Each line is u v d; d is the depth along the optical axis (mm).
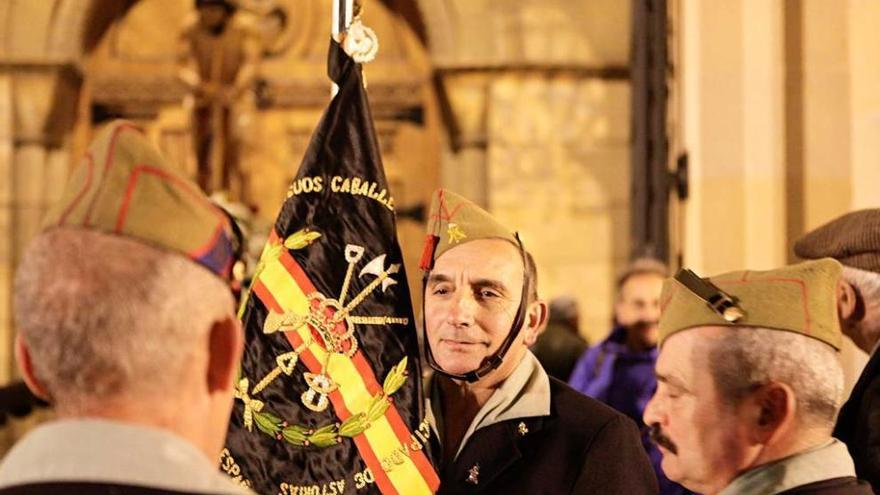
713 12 3986
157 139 9023
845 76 3895
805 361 1616
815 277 1664
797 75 3912
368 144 2041
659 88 4633
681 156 4203
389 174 9008
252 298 1987
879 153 3861
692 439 1638
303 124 9000
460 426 2113
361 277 1994
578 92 8734
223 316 1289
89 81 9000
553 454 2047
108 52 9031
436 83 8836
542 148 8727
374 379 1970
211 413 1285
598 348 3705
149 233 1263
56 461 1176
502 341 2051
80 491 1150
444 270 2059
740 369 1613
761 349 1613
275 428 1944
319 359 1960
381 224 2016
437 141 9000
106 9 8938
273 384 1959
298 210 2012
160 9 9039
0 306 8539
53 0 8648
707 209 3994
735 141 3957
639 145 4703
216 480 1207
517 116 8719
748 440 1620
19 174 8648
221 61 8016
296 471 1941
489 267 2043
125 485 1159
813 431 1621
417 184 9008
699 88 4008
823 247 2242
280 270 1987
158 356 1224
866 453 2008
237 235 1380
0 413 4086
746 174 3938
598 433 2055
